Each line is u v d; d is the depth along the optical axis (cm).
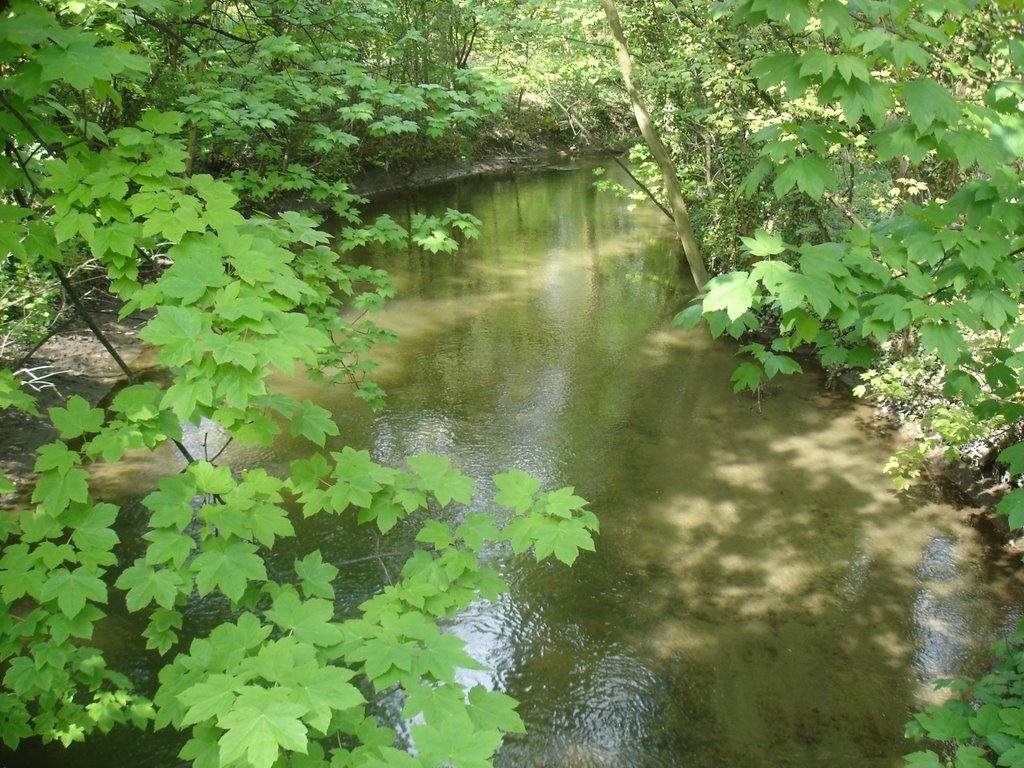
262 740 183
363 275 693
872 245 305
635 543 749
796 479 848
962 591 677
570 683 591
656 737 545
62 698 416
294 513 774
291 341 258
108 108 906
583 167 2847
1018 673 397
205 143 1020
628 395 1047
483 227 1955
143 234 262
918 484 830
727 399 1032
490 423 970
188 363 251
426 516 777
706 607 666
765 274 265
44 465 269
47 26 246
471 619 655
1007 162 267
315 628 247
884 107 248
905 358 908
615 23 1153
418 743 195
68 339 1057
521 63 1436
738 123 1079
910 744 536
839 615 654
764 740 543
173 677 252
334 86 732
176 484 279
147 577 270
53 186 269
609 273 1574
